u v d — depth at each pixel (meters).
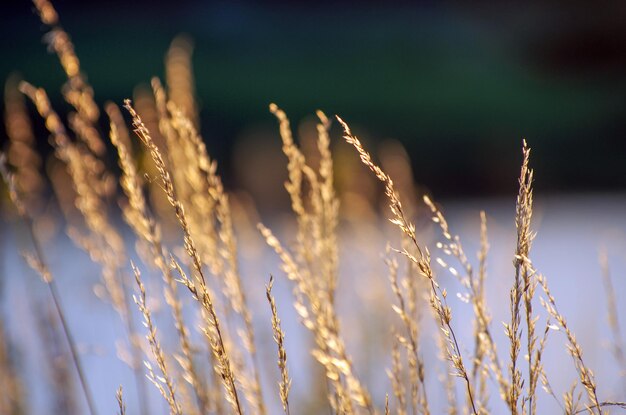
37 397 3.29
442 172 17.14
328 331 1.99
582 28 26.53
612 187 16.53
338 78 25.97
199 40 30.48
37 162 3.67
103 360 3.84
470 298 1.84
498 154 18.16
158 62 26.20
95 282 4.38
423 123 20.05
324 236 2.43
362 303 3.62
